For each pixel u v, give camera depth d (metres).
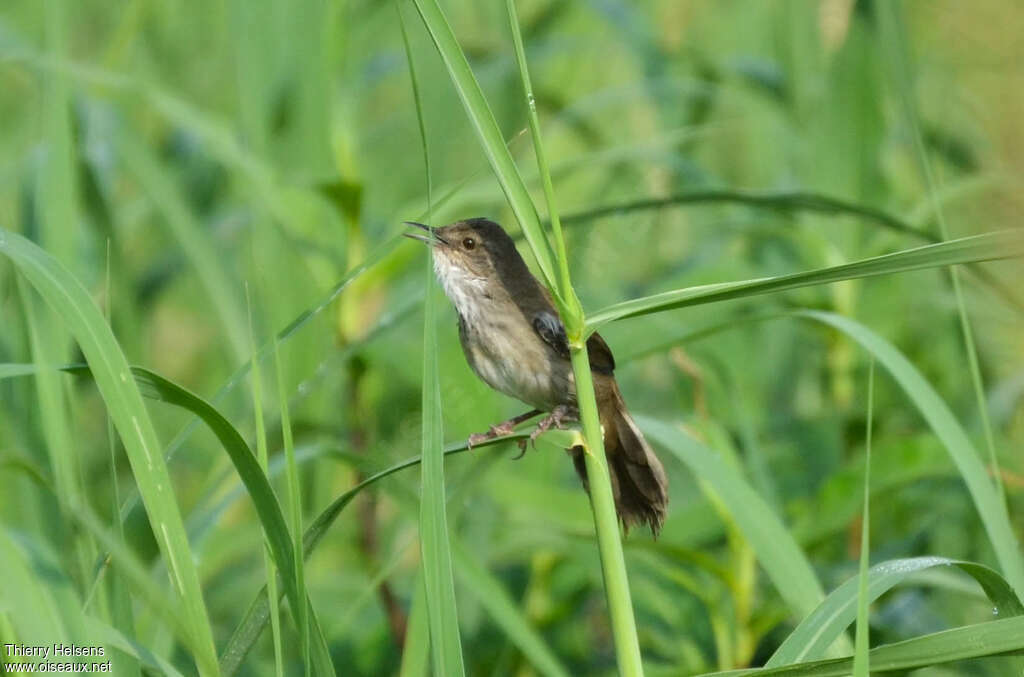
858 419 10.84
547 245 5.34
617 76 16.08
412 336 11.05
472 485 8.56
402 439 11.04
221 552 9.49
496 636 9.86
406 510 7.86
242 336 10.77
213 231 12.73
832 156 11.14
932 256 5.05
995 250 4.99
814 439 10.81
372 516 10.42
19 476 7.90
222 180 14.36
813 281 5.17
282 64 11.38
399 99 16.86
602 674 9.98
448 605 5.20
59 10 8.23
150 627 7.71
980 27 14.29
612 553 5.32
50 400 6.29
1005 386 10.12
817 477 10.71
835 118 11.12
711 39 16.41
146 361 11.41
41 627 4.98
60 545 7.07
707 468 6.91
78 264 8.70
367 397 10.52
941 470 8.60
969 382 11.30
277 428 10.19
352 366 10.20
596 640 10.56
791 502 10.09
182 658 8.46
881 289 11.18
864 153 11.11
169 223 11.24
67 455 6.25
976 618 9.59
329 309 10.37
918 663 5.08
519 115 13.77
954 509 10.02
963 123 14.05
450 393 10.03
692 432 9.21
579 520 9.56
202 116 11.12
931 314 11.70
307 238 10.45
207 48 15.92
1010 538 6.35
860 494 8.72
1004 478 8.74
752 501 6.73
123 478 11.23
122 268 11.08
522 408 11.62
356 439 10.43
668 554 8.60
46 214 8.00
